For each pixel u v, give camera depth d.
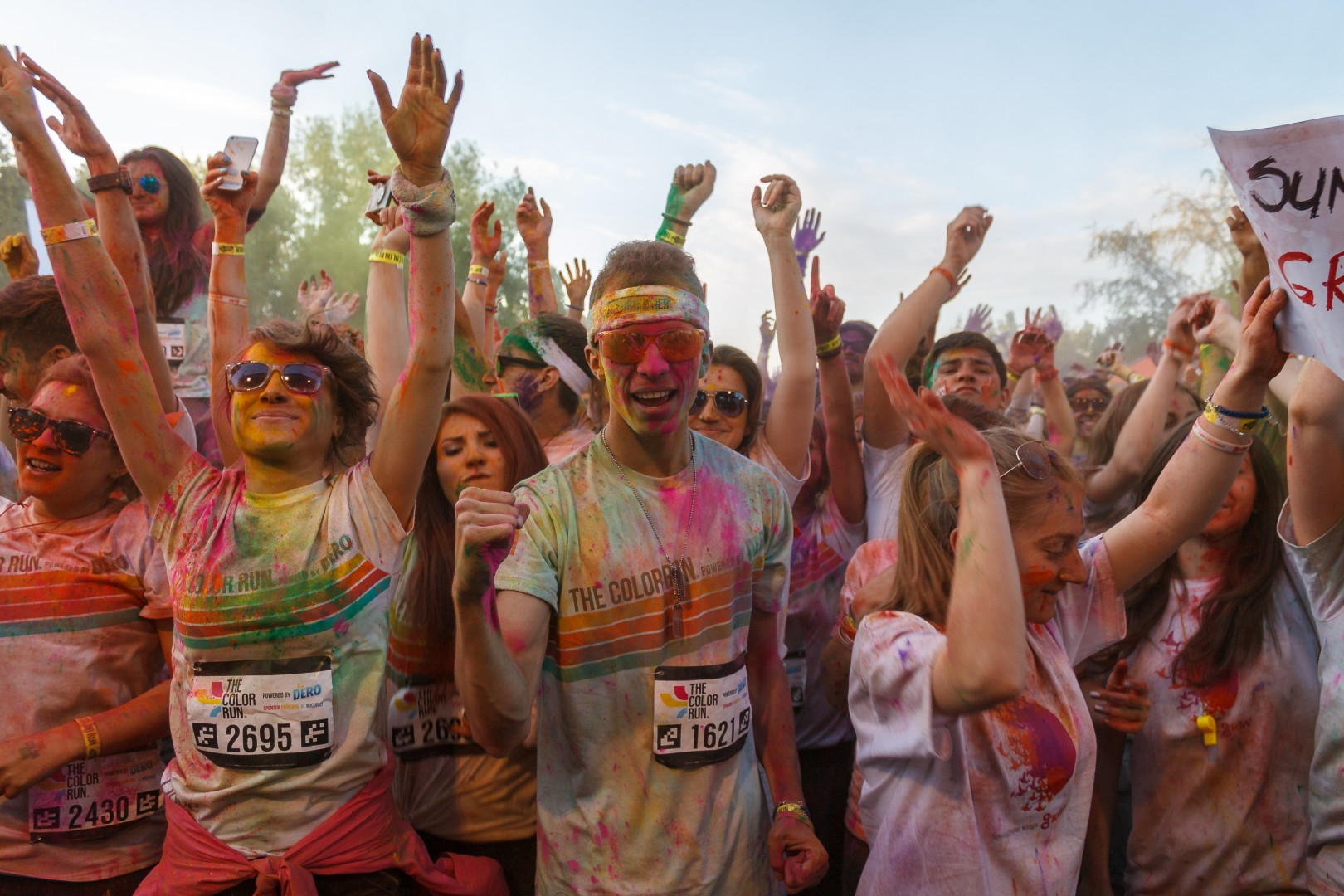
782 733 2.49
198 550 2.22
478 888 2.39
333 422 2.39
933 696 1.85
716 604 2.29
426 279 2.19
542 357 3.87
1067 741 2.04
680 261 2.27
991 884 1.97
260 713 2.16
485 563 1.77
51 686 2.39
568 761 2.27
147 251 4.41
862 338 4.93
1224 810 2.50
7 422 3.64
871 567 2.82
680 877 2.20
